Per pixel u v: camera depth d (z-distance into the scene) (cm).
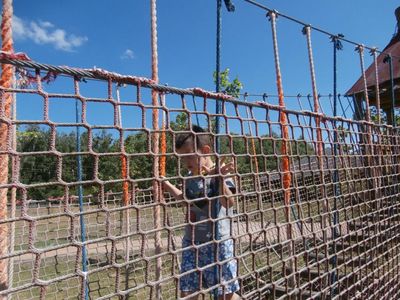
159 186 198
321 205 334
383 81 745
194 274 304
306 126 305
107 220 179
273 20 412
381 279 418
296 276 294
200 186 294
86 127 167
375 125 417
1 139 213
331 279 354
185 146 289
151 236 537
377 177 411
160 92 200
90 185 169
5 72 217
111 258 180
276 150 284
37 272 153
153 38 352
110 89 177
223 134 233
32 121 151
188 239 311
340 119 350
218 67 257
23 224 471
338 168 343
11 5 238
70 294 477
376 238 404
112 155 176
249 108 254
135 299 455
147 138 192
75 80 166
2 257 144
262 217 262
